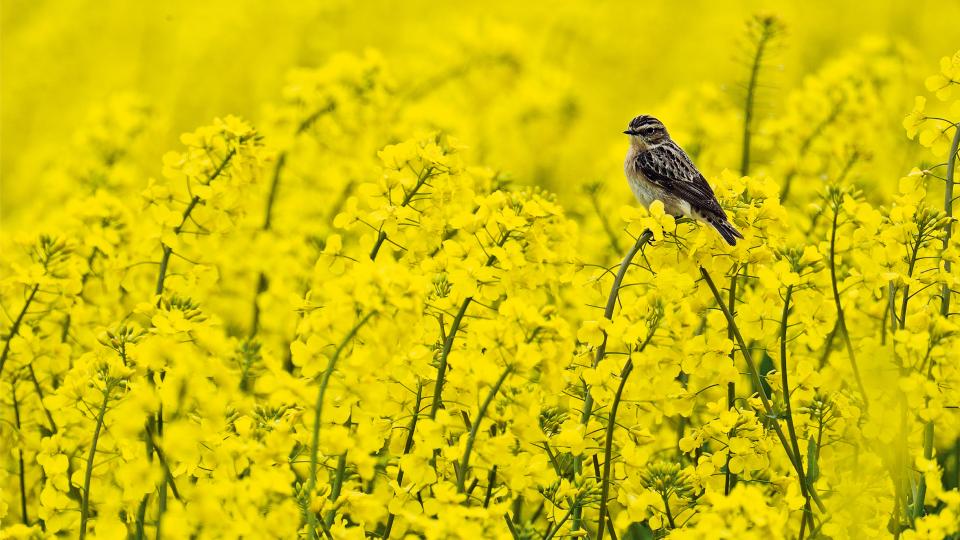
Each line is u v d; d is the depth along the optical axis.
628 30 31.75
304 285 13.57
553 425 9.34
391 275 7.59
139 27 33.81
